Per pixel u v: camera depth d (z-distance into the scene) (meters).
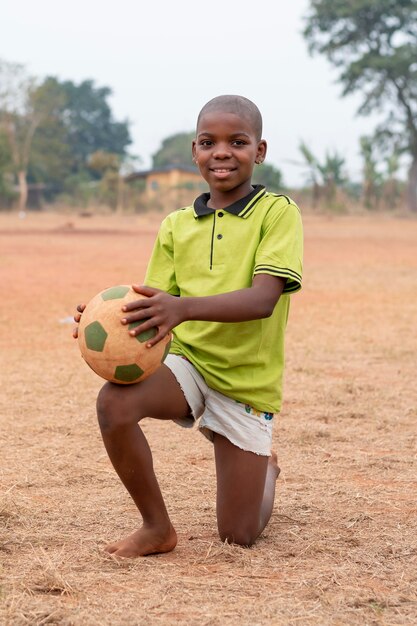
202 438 6.22
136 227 42.97
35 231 36.09
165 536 3.93
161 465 5.52
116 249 25.80
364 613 3.28
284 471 5.45
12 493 4.89
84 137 118.38
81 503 4.76
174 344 4.13
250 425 4.04
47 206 78.06
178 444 6.04
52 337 10.50
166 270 4.23
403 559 3.91
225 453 4.08
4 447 5.91
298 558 3.90
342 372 8.62
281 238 3.92
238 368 4.04
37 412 6.91
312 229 41.75
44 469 5.41
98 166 75.19
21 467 5.45
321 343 10.22
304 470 5.48
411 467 5.56
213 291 4.02
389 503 4.80
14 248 25.38
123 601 3.34
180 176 73.12
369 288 16.23
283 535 4.26
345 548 4.06
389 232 39.31
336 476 5.35
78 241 29.70
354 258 23.50
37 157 84.12
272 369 4.11
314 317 12.34
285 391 7.73
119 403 3.71
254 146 4.03
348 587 3.54
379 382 8.16
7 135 73.44
